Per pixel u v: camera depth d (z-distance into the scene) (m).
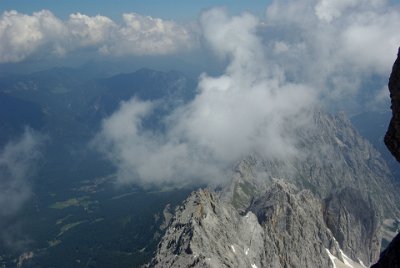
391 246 42.34
